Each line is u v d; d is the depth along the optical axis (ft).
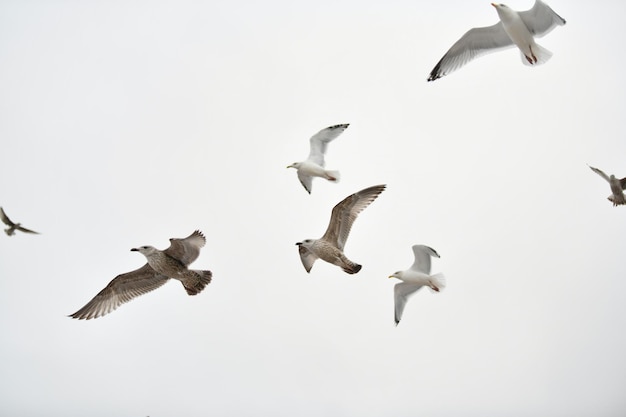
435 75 34.55
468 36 33.24
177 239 31.91
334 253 34.65
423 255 35.53
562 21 30.45
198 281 33.17
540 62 31.73
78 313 31.83
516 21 30.89
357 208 34.91
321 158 40.81
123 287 32.86
